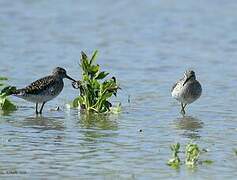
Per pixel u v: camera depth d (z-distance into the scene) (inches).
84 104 739.4
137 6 1476.4
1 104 732.0
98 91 734.5
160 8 1459.2
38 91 711.1
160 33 1231.5
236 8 1457.9
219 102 775.1
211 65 983.6
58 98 793.6
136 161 541.3
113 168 521.7
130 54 1053.8
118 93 816.3
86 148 579.2
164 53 1064.8
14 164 528.7
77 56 1031.6
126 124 674.2
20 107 749.9
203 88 844.0
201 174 508.7
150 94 813.9
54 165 527.5
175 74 923.4
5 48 1067.9
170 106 759.1
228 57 1041.5
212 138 618.8
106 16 1371.8
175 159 534.6
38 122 678.5
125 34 1216.2
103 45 1123.3
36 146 583.5
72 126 663.1
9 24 1266.0
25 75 890.1
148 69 951.6
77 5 1469.0
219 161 542.6
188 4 1501.0
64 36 1184.2
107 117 706.2
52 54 1038.4
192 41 1165.7
